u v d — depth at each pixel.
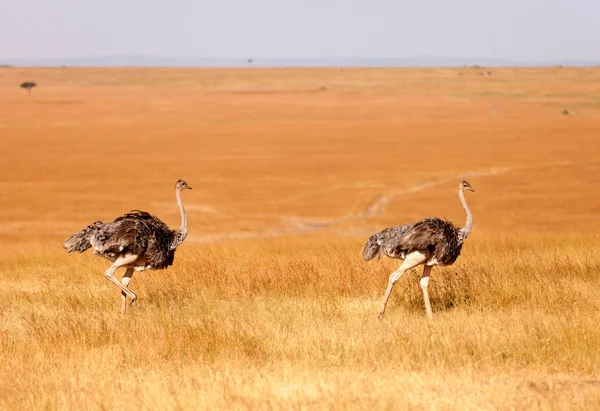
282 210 166.75
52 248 93.38
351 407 26.70
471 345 34.31
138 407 27.62
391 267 57.62
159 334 37.81
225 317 42.47
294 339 36.88
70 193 185.25
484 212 159.62
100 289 53.47
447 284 49.03
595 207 162.00
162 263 47.38
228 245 89.62
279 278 53.31
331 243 84.50
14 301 51.09
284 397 28.47
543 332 35.16
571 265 55.47
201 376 31.86
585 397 27.42
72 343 37.62
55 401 28.64
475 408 26.72
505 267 55.22
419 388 29.03
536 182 197.50
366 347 34.88
